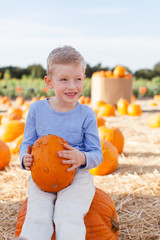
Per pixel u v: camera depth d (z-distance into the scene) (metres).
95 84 13.22
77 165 2.08
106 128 5.45
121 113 11.31
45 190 2.09
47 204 1.99
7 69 27.23
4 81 22.88
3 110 12.87
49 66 2.27
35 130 2.39
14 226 2.88
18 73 28.12
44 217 1.89
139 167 4.70
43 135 2.31
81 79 2.25
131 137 7.12
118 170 4.54
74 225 1.85
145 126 8.67
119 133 5.44
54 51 2.26
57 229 1.85
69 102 2.24
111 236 2.23
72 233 1.80
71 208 1.94
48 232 1.84
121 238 2.63
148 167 4.70
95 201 2.29
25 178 4.15
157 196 3.51
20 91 20.11
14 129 6.34
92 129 2.34
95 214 2.21
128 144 6.42
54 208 2.02
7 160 4.60
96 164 2.24
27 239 1.68
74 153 2.06
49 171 1.98
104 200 2.35
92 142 2.31
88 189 2.15
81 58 2.23
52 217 1.96
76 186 2.11
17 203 3.34
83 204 2.03
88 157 2.16
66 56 2.16
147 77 29.48
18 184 3.90
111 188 3.73
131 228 2.80
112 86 12.82
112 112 10.67
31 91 20.80
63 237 1.79
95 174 4.28
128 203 3.30
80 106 2.36
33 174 2.05
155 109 13.63
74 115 2.31
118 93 12.92
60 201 1.99
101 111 10.66
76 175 2.21
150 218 2.98
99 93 12.87
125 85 12.96
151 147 6.14
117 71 13.08
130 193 3.56
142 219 2.95
